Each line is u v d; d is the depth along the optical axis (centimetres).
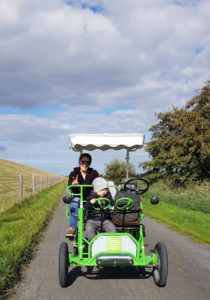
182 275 777
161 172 3331
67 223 1507
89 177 902
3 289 670
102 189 774
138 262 698
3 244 970
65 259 700
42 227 1368
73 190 898
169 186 3089
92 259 696
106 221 753
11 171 10075
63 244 730
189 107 3183
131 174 2894
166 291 678
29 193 2830
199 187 2619
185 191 2728
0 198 2369
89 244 703
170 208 2014
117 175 2139
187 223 1480
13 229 1218
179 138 3089
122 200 739
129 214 742
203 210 1966
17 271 792
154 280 735
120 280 745
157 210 1912
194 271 808
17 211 1695
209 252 991
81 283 726
